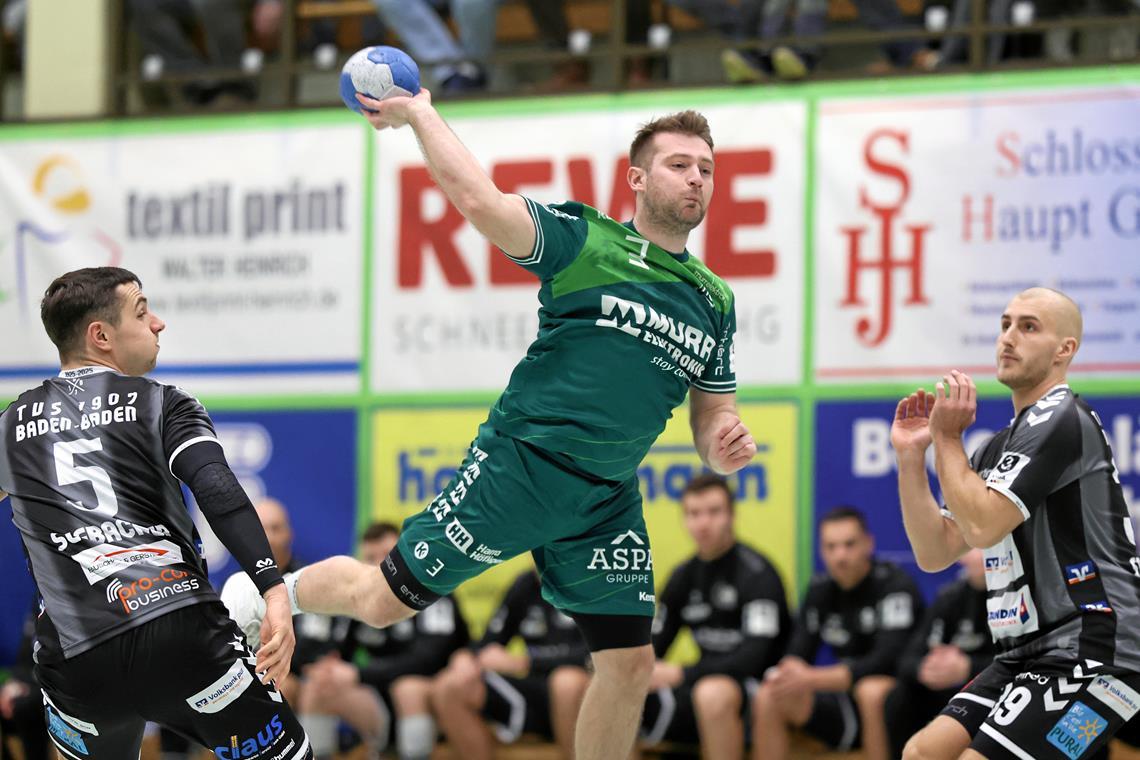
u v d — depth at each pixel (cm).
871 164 2459
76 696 1214
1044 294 1434
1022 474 1338
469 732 2289
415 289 2627
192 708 1203
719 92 2539
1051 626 1352
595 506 1427
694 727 2192
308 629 2361
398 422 2612
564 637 2312
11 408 1262
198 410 1241
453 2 2692
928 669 2045
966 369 2389
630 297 1349
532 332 2573
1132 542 1372
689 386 1439
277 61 3011
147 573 1200
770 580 2245
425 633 2339
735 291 2492
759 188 2498
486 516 1397
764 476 2461
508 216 1284
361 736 2333
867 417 2425
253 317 2688
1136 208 2339
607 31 2984
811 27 2573
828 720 2175
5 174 2794
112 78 2861
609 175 2558
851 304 2447
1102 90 2373
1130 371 2316
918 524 1447
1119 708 1321
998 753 1316
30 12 2900
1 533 2720
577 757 1510
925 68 2456
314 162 2688
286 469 2648
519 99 2612
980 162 2411
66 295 1287
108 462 1218
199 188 2730
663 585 2439
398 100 1298
